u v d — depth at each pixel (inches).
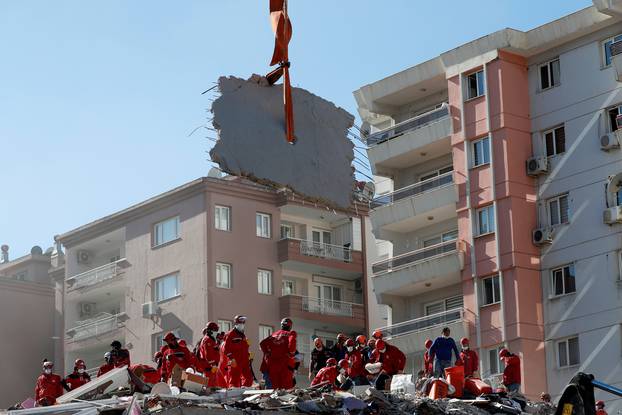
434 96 2513.5
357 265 2970.0
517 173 2281.0
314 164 1104.2
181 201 2849.4
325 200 1108.5
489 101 2321.6
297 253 2874.0
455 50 2391.7
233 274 2797.7
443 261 2358.5
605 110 2206.0
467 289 2320.4
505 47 2310.5
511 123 2293.3
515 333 2219.5
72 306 3075.8
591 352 2146.9
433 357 1471.5
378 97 2556.6
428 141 2442.2
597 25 2220.7
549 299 2222.0
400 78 2514.8
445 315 2345.0
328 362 1396.4
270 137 1074.7
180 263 2819.9
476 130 2343.8
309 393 1229.1
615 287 2139.5
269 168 1069.8
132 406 1047.0
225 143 1045.8
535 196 2276.1
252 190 2869.1
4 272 3371.1
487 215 2315.5
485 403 1360.7
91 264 3088.1
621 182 2164.1
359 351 1417.3
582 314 2170.3
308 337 2891.2
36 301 3171.8
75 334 3019.2
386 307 2596.0
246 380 1337.4
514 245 2247.8
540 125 2293.3
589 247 2183.8
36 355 3142.2
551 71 2295.8
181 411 1126.4
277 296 2849.4
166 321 2824.8
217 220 2812.5
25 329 3137.3
